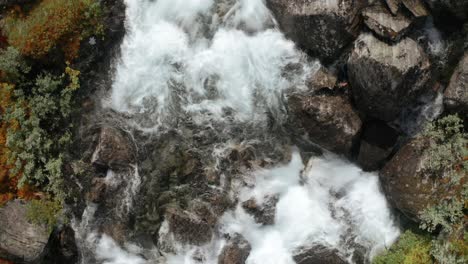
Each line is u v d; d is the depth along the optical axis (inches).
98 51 595.8
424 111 549.3
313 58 571.8
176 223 587.2
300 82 570.9
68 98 576.7
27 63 557.6
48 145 572.7
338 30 524.4
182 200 595.5
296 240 595.2
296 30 559.2
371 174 598.5
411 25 511.8
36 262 567.8
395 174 552.7
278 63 584.4
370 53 503.5
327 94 557.6
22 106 561.9
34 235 563.2
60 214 581.0
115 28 598.2
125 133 599.2
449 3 493.7
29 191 572.1
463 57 512.7
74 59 575.8
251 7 597.9
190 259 591.5
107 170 597.0
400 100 527.8
